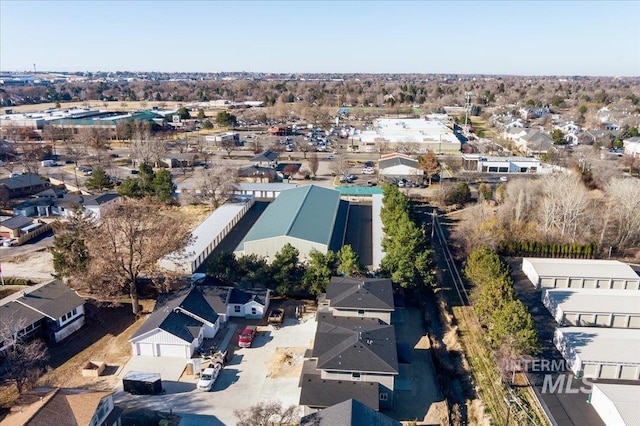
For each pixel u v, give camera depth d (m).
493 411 34.31
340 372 34.16
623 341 39.78
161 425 31.64
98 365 38.28
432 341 43.12
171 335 39.75
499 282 42.66
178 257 52.53
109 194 83.00
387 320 42.19
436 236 69.56
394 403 35.06
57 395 30.14
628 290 49.72
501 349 38.56
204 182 83.75
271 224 61.69
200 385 35.88
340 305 41.91
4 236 67.00
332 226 63.19
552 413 34.03
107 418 30.95
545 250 61.25
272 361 39.59
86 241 47.53
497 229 62.62
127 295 50.94
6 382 36.25
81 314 45.41
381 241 60.59
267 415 30.28
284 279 48.34
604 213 68.31
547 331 44.59
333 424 26.92
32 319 41.16
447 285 54.31
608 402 32.56
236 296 46.81
